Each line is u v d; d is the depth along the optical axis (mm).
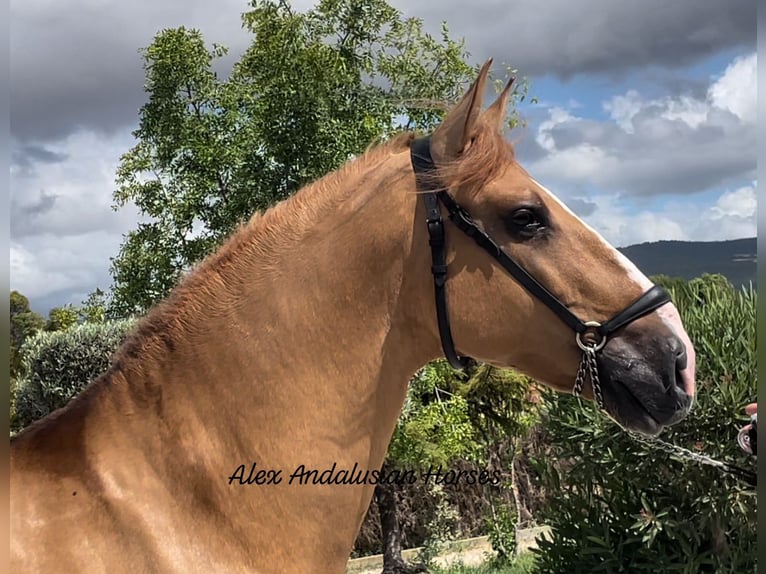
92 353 6758
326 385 1840
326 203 1946
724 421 3936
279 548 1769
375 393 1906
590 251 1908
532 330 1898
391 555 7188
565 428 4496
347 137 6223
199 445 1738
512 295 1879
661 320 1885
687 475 4051
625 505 4453
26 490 1606
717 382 4016
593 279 1880
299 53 6301
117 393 1779
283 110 6285
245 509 1743
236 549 1725
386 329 1910
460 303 1893
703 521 3979
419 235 1897
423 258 1897
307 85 6191
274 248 1896
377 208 1908
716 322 4141
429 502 8531
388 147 2047
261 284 1857
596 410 4258
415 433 6398
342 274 1874
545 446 8883
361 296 1883
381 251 1891
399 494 8281
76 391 6707
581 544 4516
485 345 1923
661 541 4352
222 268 1896
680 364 1872
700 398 3977
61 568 1535
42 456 1679
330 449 1837
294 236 1907
